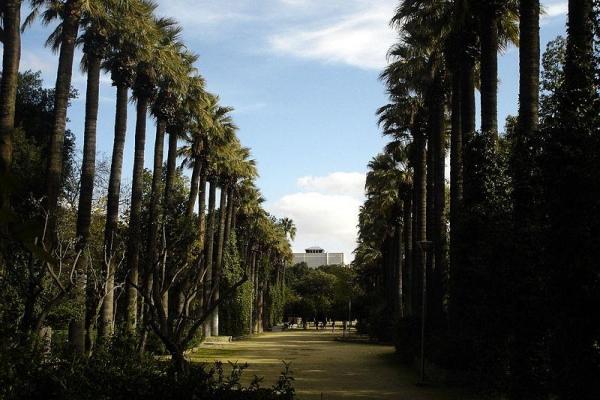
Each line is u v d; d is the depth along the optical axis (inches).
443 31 855.7
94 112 816.3
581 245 309.9
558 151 326.0
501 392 539.2
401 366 1064.8
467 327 634.8
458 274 629.6
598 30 342.3
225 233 2156.7
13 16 603.2
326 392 691.4
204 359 1210.0
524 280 425.4
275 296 3912.4
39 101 1241.4
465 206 637.9
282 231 4015.8
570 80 352.5
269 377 838.5
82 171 794.2
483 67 691.4
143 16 932.0
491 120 671.8
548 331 410.3
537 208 363.6
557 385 334.0
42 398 291.9
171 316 377.7
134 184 1028.5
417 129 1290.6
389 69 1238.3
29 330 404.8
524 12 545.0
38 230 84.1
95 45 827.4
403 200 1749.5
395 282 1796.3
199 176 1648.6
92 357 368.2
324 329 3932.1
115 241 891.4
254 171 2194.9
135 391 299.7
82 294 697.6
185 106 1298.0
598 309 304.7
